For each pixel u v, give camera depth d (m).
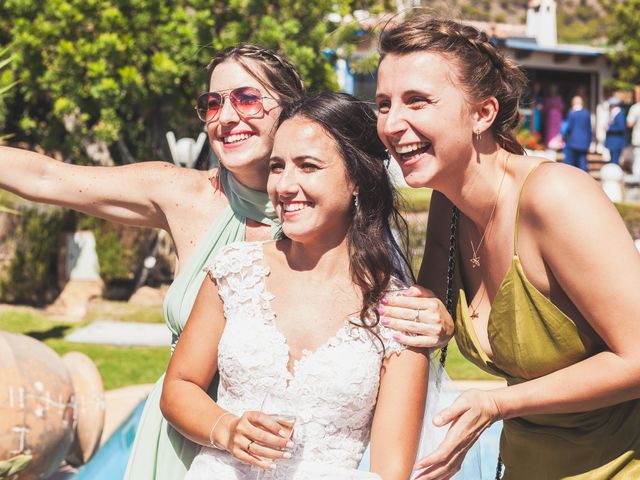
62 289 10.96
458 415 2.35
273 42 10.41
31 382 4.35
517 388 2.42
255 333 2.47
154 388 2.94
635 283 2.33
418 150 2.43
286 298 2.52
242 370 2.46
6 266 10.41
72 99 10.56
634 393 2.39
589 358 2.44
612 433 2.57
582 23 43.16
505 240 2.55
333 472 2.35
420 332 2.45
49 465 4.46
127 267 10.93
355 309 2.48
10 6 10.60
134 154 11.57
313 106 2.50
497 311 2.57
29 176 3.09
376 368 2.44
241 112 2.97
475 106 2.43
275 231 3.05
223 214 3.06
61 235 11.05
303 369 2.42
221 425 2.41
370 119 2.55
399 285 2.55
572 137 18.16
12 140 11.88
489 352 2.70
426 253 2.92
